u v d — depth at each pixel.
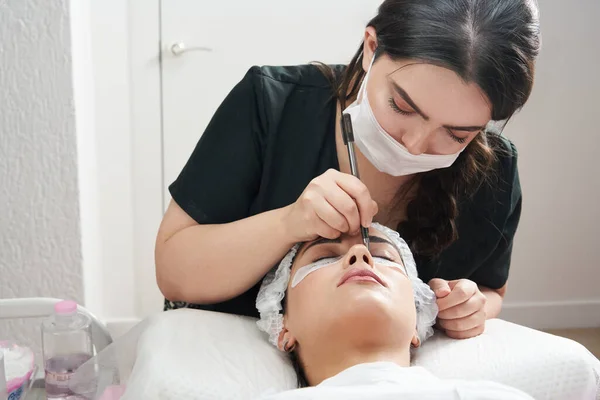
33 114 1.58
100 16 2.08
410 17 0.83
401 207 1.09
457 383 0.71
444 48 0.78
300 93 1.06
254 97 1.04
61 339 0.98
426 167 0.94
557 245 2.50
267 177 1.04
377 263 0.92
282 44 2.21
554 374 0.88
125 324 2.32
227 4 2.16
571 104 2.36
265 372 0.85
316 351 0.88
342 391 0.69
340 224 0.87
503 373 0.88
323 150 1.05
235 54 2.20
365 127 0.92
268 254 0.93
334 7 2.19
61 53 1.55
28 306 1.01
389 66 0.86
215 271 0.96
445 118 0.83
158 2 2.12
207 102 2.22
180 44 2.16
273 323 0.94
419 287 0.97
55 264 1.68
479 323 0.97
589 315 2.54
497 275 1.16
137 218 2.27
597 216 2.48
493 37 0.79
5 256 1.66
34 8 1.52
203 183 1.03
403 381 0.73
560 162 2.41
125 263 2.29
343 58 2.23
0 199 1.62
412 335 0.90
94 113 2.08
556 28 2.28
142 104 2.19
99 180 2.19
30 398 0.95
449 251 1.10
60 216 1.65
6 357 0.95
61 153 1.61
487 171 1.07
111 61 2.13
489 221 1.10
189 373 0.81
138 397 0.78
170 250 1.01
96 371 0.92
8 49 1.53
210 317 0.96
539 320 2.54
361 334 0.85
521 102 0.84
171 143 2.24
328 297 0.88
